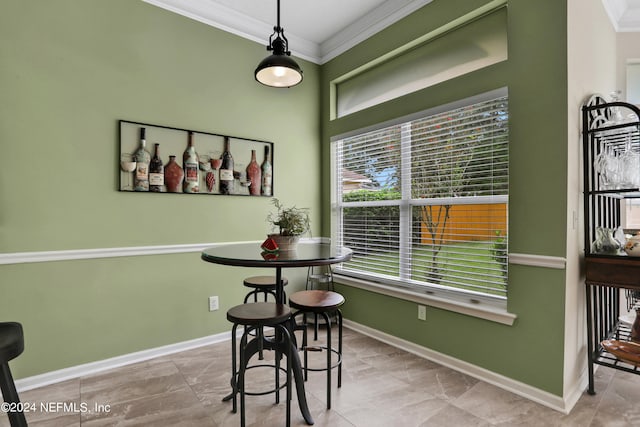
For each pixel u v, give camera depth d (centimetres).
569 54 191
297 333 317
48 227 224
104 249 243
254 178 318
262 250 204
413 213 285
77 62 233
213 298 296
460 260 249
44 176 222
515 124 210
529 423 180
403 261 290
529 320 204
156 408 195
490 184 231
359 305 324
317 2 285
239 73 310
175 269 276
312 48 359
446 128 255
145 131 260
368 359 260
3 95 210
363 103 330
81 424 180
